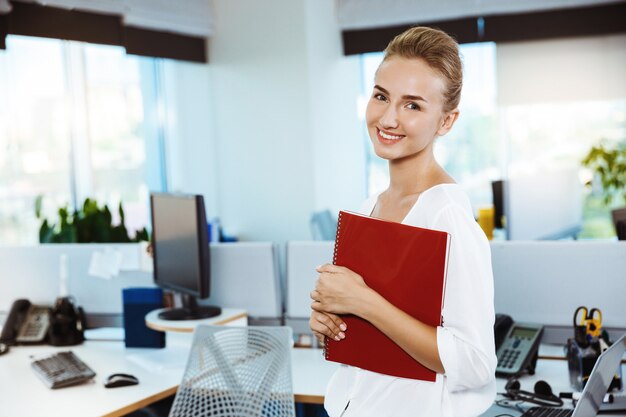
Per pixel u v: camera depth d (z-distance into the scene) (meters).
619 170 4.66
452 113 1.18
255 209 4.83
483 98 5.16
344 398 1.28
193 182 4.94
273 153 4.73
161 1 4.31
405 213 1.20
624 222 2.74
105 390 2.13
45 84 4.22
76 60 4.37
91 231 3.48
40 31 3.66
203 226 2.38
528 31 4.80
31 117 4.14
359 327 1.19
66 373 2.23
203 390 2.02
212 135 4.90
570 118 5.04
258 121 4.75
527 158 5.14
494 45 5.05
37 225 4.16
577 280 2.22
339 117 5.04
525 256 2.27
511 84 5.01
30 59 4.13
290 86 4.64
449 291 1.11
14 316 2.76
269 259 2.58
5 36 3.50
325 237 4.30
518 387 2.02
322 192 4.75
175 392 2.16
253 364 2.00
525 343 2.16
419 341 1.10
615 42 4.84
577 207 4.16
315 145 4.64
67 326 2.68
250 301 2.61
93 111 4.48
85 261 2.85
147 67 4.81
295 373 2.25
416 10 4.84
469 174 5.27
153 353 2.54
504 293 2.29
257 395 1.97
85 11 3.89
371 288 1.17
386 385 1.18
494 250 2.30
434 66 1.13
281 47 4.64
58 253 2.87
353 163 5.30
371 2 4.89
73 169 4.40
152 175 4.87
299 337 2.58
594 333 2.01
